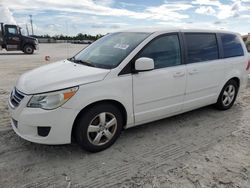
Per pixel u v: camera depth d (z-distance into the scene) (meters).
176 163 3.23
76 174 2.96
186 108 4.42
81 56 4.26
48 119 3.01
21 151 3.42
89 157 3.33
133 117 3.70
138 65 3.43
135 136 3.97
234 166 3.19
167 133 4.11
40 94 3.04
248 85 7.61
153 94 3.81
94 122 3.35
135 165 3.17
